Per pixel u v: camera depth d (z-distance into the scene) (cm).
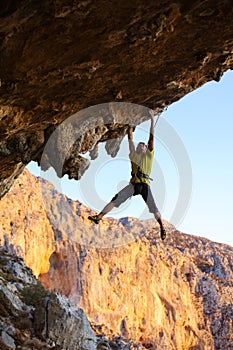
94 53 818
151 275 6844
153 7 721
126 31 764
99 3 705
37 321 1302
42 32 758
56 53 805
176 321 6894
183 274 7581
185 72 917
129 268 6550
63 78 872
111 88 944
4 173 1302
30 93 911
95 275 6006
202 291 7631
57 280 5650
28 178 5684
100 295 6000
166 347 6538
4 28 736
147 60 866
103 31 763
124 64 867
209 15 756
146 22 748
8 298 1345
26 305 1403
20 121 988
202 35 812
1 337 1193
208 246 9125
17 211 5288
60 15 709
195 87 1038
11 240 5069
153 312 6638
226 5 737
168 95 1023
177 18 760
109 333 4097
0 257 1761
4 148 1127
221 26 784
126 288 6400
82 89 926
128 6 714
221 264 8769
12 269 1689
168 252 7438
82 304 5722
